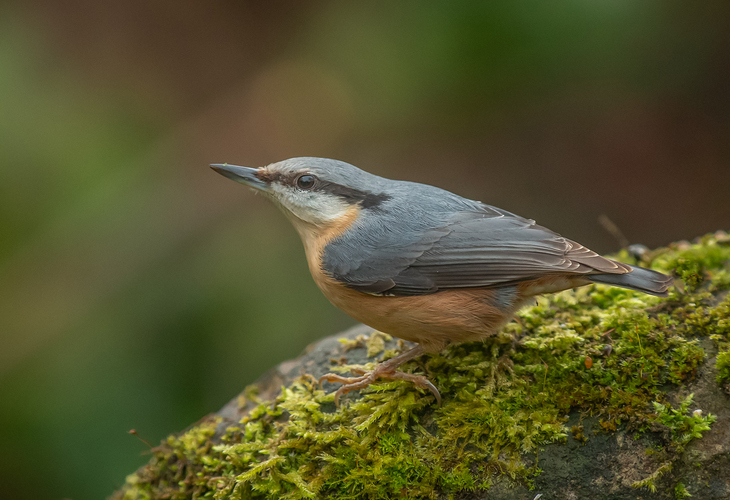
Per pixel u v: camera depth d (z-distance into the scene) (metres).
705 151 12.45
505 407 6.00
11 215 10.66
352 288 6.58
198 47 13.18
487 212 6.82
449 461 5.83
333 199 6.96
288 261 11.21
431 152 13.09
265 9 13.12
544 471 5.64
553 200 12.85
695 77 11.83
